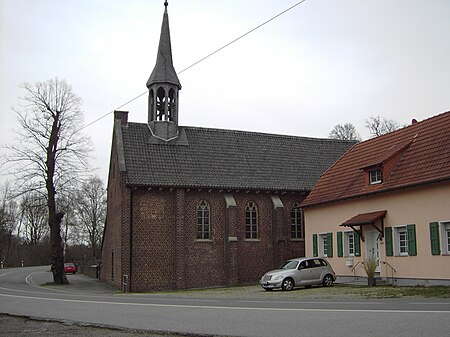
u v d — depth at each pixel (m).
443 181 23.80
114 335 11.58
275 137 44.56
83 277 56.22
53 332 12.45
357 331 10.53
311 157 43.94
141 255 35.66
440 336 9.63
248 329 11.48
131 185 35.62
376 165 28.66
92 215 85.00
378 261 28.53
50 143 40.81
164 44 41.03
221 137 42.41
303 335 10.40
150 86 40.56
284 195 40.47
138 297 23.80
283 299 19.94
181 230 36.44
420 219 25.39
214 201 38.34
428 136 28.22
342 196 31.28
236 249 37.19
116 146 39.12
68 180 41.34
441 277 23.97
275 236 39.19
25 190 40.19
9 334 12.35
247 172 40.16
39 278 48.66
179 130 41.25
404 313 12.86
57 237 41.25
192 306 16.92
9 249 90.06
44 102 40.72
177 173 37.75
